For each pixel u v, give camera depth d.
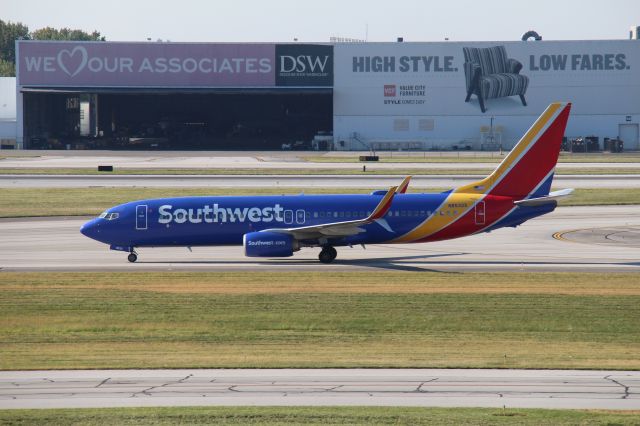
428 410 102.50
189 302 176.38
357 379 120.06
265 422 97.12
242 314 166.88
